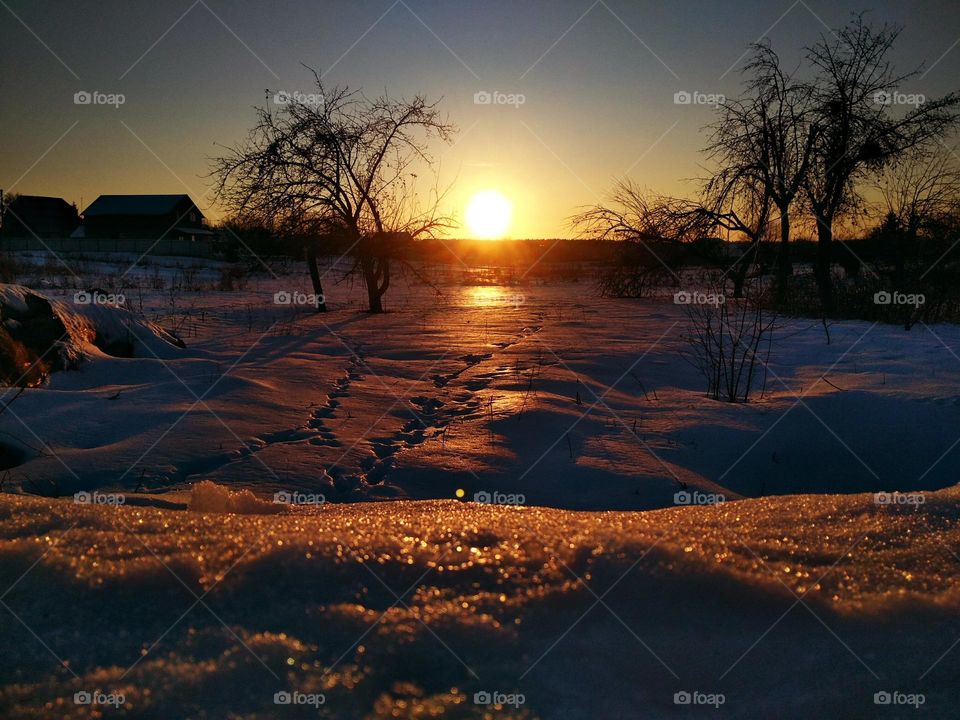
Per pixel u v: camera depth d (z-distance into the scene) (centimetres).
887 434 700
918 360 1052
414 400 857
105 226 6881
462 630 136
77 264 3919
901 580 164
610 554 165
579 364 1078
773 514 216
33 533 179
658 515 224
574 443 662
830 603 153
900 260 1864
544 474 584
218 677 121
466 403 826
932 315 1582
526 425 714
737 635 142
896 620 148
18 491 515
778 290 1984
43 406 729
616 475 576
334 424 737
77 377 895
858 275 2222
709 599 151
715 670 133
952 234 1786
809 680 130
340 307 2352
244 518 202
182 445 632
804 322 1622
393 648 131
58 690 118
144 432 668
